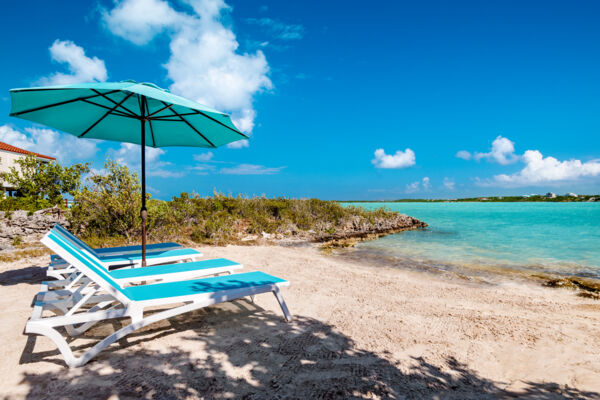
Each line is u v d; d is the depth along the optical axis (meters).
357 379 2.54
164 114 5.08
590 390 2.44
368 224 15.75
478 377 2.63
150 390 2.30
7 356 2.72
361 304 4.41
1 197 13.06
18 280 5.12
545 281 6.17
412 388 2.44
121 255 5.29
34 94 3.78
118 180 9.33
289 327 3.52
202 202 13.44
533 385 2.52
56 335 2.53
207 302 3.09
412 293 5.05
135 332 3.30
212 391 2.32
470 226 18.03
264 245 9.95
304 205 16.39
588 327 3.74
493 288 5.60
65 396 2.20
